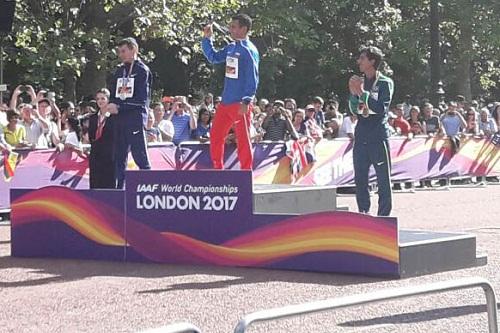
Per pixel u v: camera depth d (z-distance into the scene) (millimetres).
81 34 22859
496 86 44750
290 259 9352
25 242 10586
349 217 9031
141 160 11297
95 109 15703
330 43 37969
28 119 15461
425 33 37281
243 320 3967
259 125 18875
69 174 15445
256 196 9945
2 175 14586
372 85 10312
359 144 10469
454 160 21828
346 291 8242
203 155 17109
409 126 21125
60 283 8797
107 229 10203
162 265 9836
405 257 8906
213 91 34781
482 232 12516
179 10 23391
